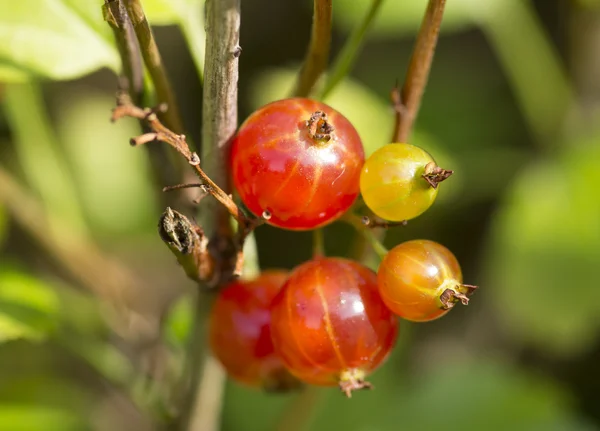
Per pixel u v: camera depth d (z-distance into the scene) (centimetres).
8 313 13
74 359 20
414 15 17
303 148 10
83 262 15
